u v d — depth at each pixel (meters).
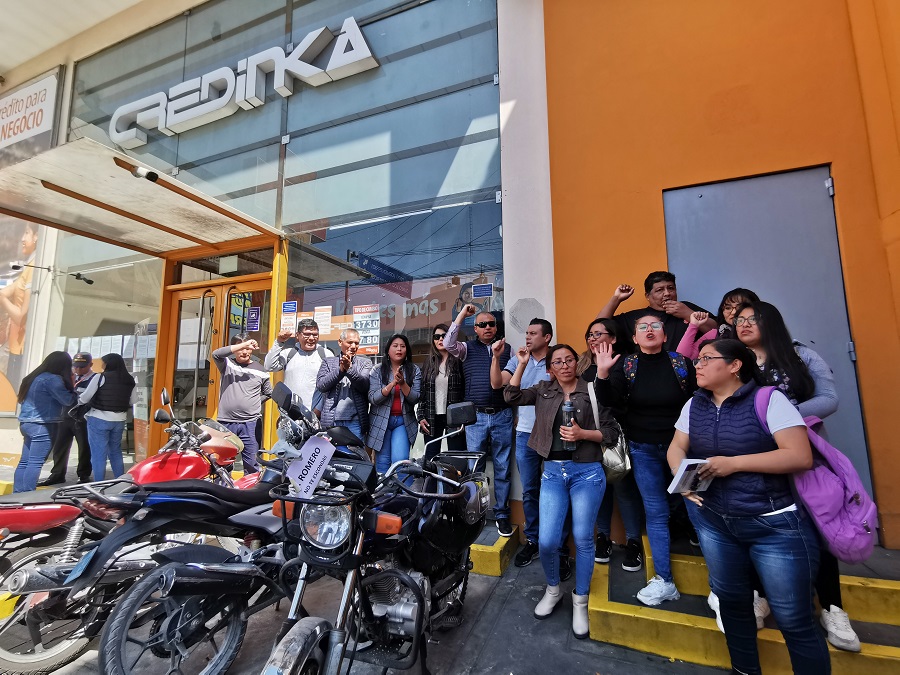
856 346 2.92
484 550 3.05
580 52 3.79
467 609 2.61
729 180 3.33
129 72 6.55
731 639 1.83
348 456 1.93
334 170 4.98
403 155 4.70
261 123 5.46
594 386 2.51
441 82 4.62
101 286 6.35
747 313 2.20
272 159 5.32
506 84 4.07
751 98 3.29
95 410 4.63
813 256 3.11
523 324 3.78
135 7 6.58
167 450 2.72
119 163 3.49
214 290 5.49
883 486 2.77
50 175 3.67
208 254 5.49
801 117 3.17
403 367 3.67
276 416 4.71
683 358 2.53
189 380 5.51
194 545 1.96
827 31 3.16
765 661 2.03
